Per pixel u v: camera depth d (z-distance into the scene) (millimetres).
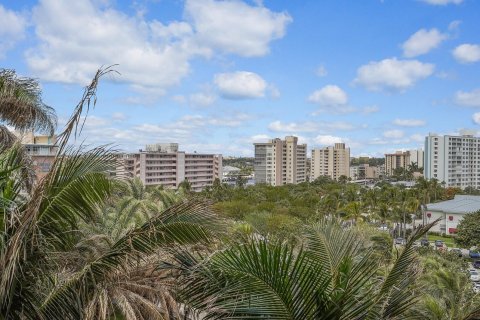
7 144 6527
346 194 72938
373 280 4547
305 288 3879
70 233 4414
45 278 3910
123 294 5414
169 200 18797
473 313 4547
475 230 47438
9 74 9203
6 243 3611
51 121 9656
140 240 4129
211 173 120625
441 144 129500
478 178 134750
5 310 3490
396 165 197625
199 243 4254
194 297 3902
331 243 5055
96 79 3650
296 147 143250
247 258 3809
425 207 64500
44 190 3818
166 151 109500
